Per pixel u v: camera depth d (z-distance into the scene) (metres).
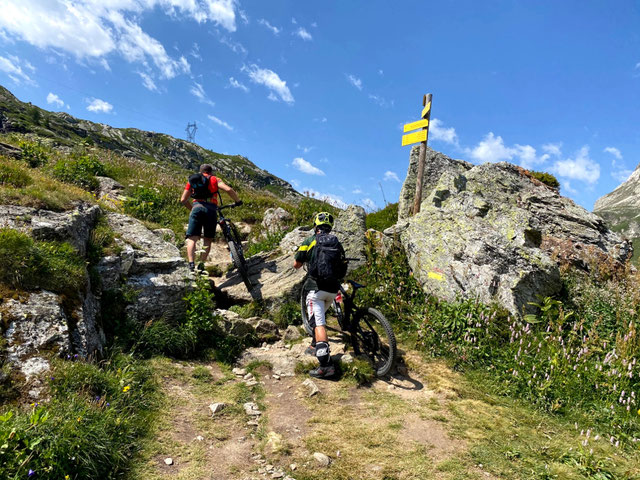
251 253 10.18
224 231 7.53
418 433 4.02
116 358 4.54
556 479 3.37
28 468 2.67
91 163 12.88
